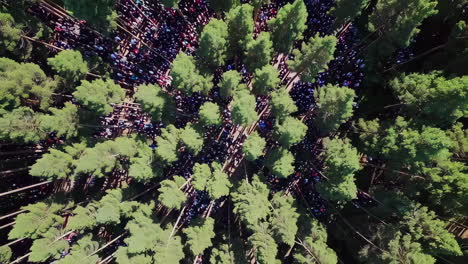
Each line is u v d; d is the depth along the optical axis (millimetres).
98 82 24172
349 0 24453
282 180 30500
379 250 23094
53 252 23500
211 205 29875
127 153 24484
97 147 23750
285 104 23688
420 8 22500
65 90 26062
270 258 21797
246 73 30500
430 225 21969
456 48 25188
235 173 30453
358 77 30656
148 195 28141
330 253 23562
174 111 27234
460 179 21344
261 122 30078
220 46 24281
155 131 30391
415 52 30141
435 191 22906
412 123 23734
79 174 24734
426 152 21094
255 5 27641
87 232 25438
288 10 22625
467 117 25297
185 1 31172
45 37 26500
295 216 24625
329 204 28281
